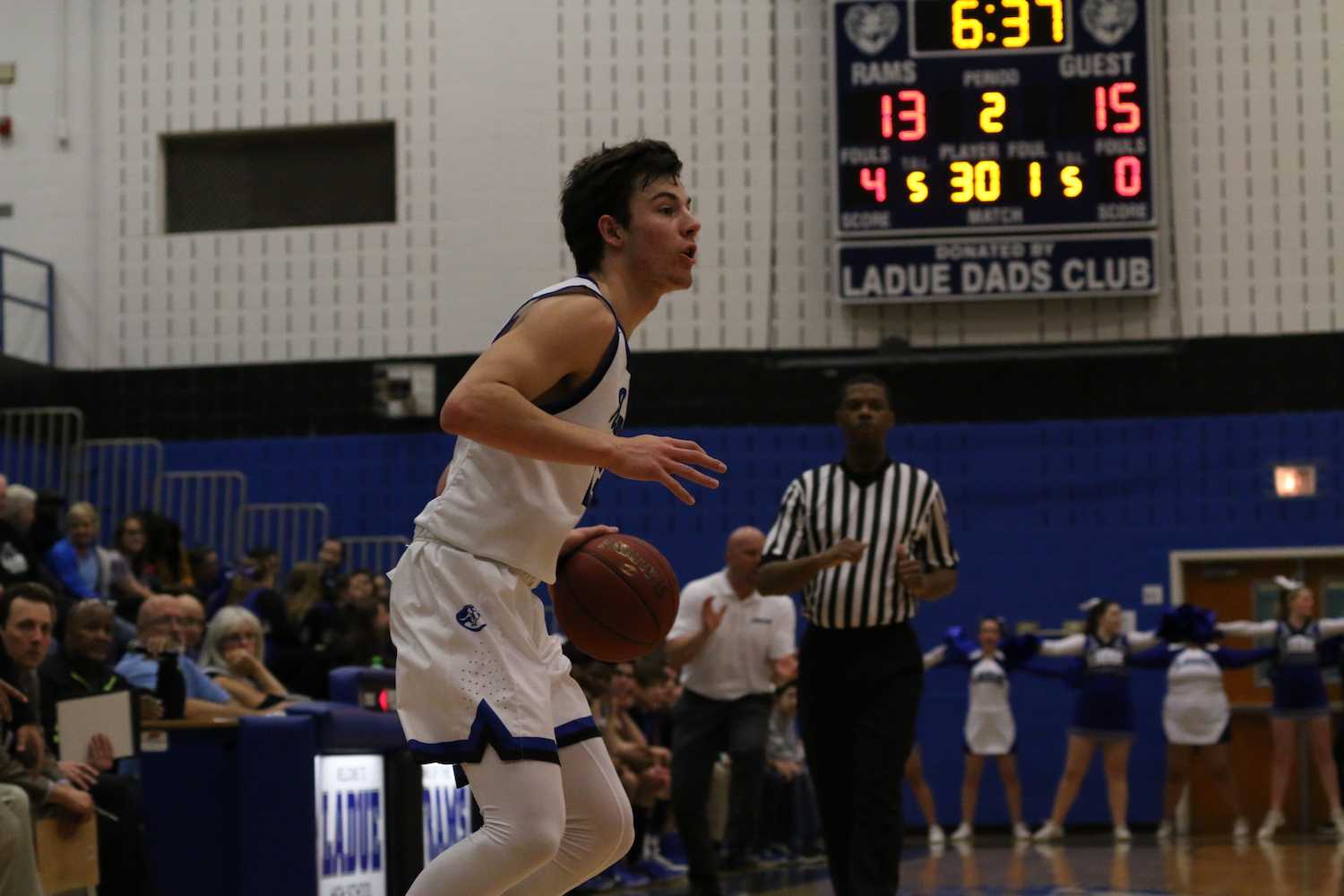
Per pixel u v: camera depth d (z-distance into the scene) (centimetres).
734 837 1002
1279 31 1716
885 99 1666
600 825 389
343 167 1820
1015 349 1703
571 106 1772
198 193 1834
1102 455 1702
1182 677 1575
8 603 689
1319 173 1703
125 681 782
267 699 912
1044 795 1677
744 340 1731
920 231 1664
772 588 666
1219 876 1020
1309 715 1554
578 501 384
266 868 675
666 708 1278
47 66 1834
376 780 757
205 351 1786
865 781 662
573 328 362
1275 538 1675
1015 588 1702
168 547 1427
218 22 1822
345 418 1761
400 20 1800
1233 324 1698
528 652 369
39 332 1795
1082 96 1650
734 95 1756
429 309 1766
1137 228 1664
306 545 1745
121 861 669
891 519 676
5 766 627
